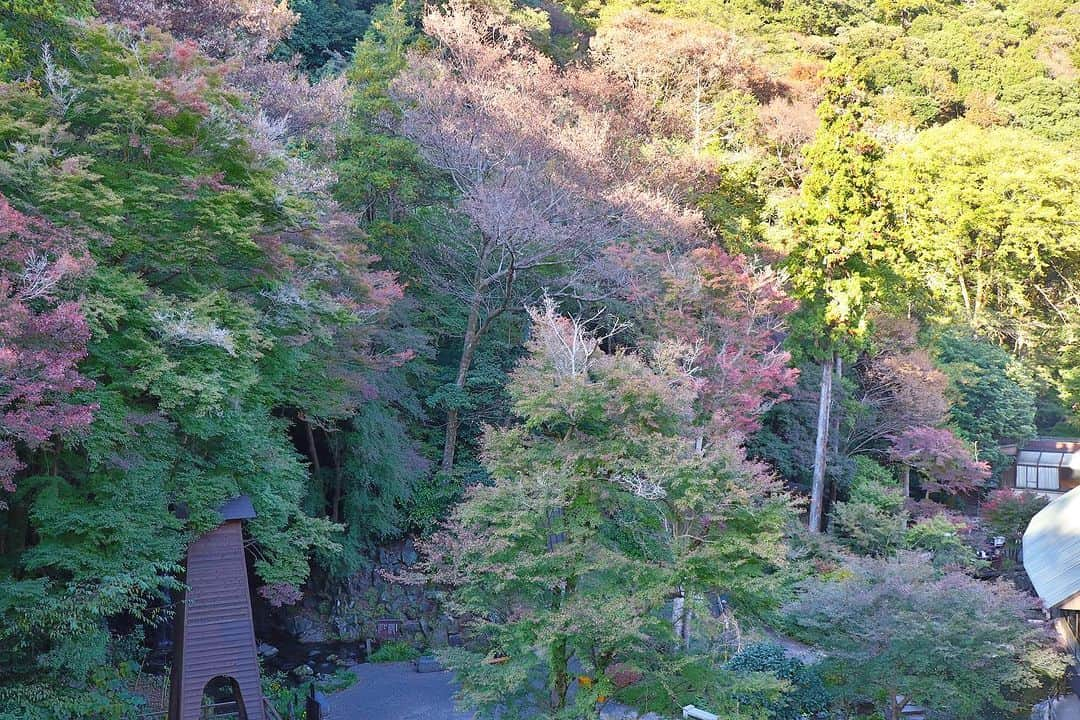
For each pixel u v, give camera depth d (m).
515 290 32.25
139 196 16.92
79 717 16.38
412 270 32.25
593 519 15.57
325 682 23.83
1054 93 59.81
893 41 62.78
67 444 14.86
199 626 17.75
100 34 17.97
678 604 21.36
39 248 14.73
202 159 18.61
